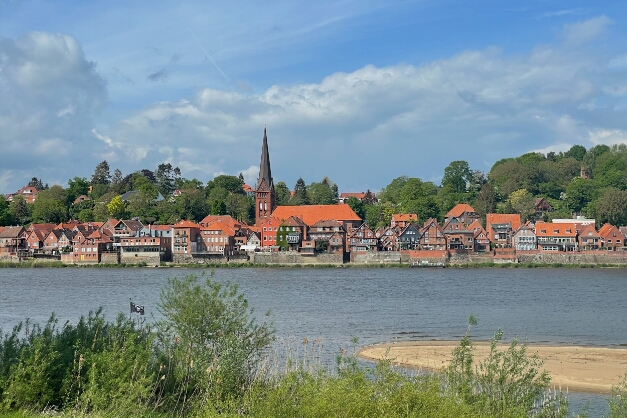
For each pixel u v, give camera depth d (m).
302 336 70.31
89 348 31.14
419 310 97.94
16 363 30.05
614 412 34.81
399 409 24.69
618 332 77.31
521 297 119.44
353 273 196.75
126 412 27.33
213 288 36.47
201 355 33.25
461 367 30.25
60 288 138.38
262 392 27.98
